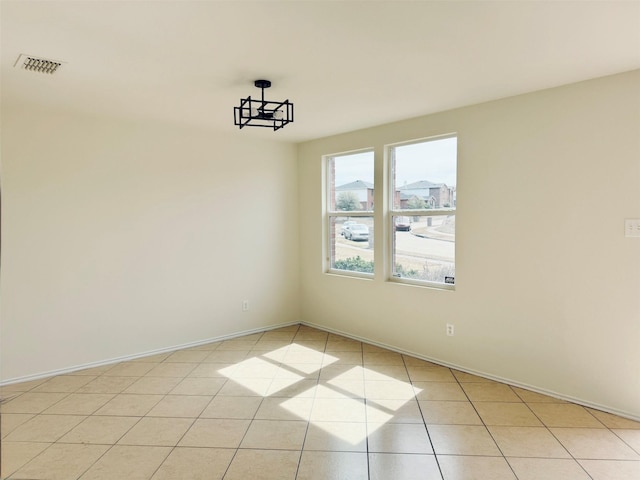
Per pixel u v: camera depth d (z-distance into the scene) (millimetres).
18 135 3668
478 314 3771
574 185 3145
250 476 2393
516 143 3441
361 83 3090
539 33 2246
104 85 3111
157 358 4363
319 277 5410
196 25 2139
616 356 3006
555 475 2369
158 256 4480
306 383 3688
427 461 2512
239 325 5145
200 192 4754
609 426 2881
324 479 2354
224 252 4977
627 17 2057
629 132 2883
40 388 3607
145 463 2525
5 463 2525
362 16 2049
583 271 3133
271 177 5371
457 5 1936
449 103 3652
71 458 2580
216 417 3086
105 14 2008
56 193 3865
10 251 3662
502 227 3568
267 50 2471
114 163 4172
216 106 3697
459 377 3773
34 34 2238
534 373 3439
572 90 3117
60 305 3916
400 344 4461
